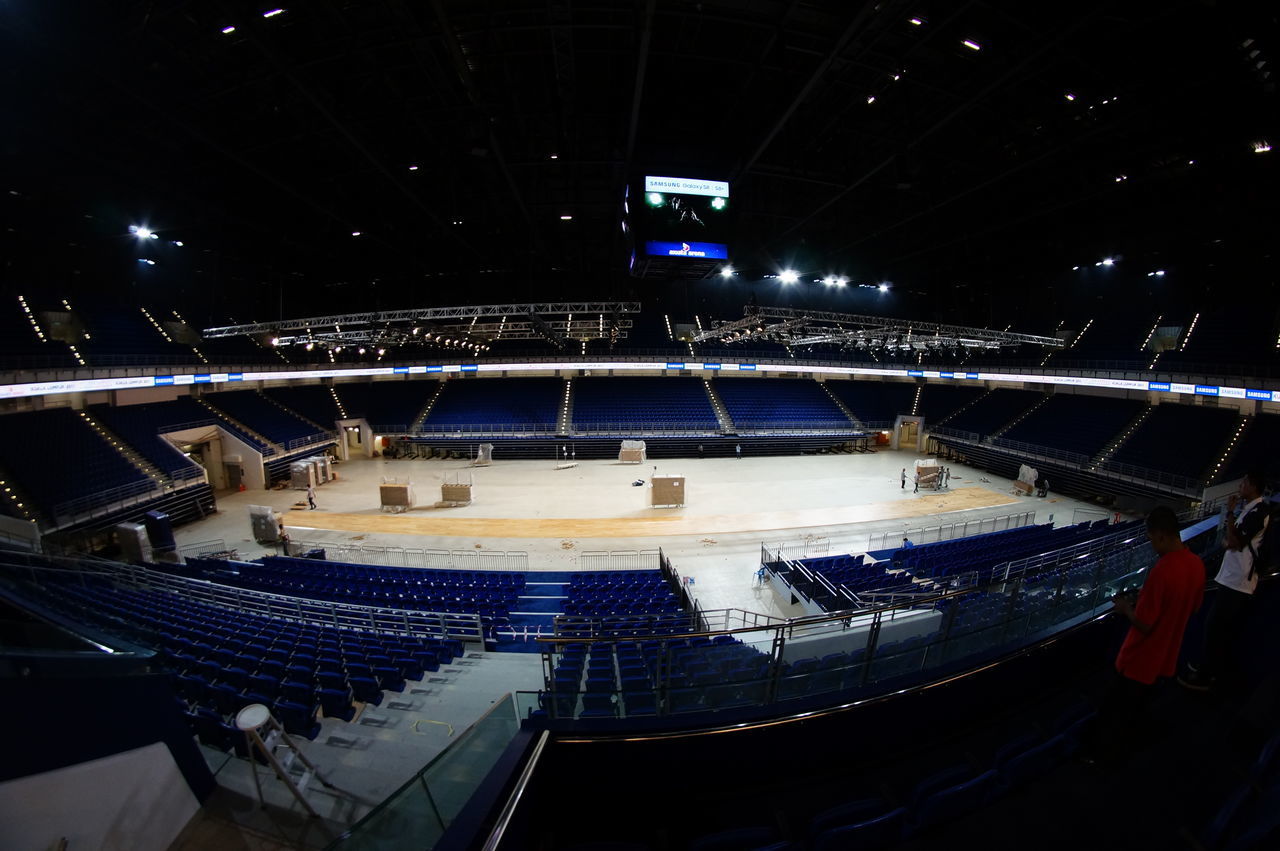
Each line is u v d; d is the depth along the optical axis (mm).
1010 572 11094
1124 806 2764
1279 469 21328
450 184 17453
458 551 18469
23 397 20688
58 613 7285
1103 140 14633
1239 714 3199
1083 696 4180
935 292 33938
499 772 2854
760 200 19234
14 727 3414
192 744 4941
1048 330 35469
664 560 17109
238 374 28766
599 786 3359
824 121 14891
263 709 4691
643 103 13992
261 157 14992
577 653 8469
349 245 23109
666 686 4586
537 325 22203
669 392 40250
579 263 28828
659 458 35219
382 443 36344
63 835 3676
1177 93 11852
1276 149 13523
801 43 11477
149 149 14367
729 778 3455
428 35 10812
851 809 2842
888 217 20516
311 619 10742
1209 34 10484
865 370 38125
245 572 15039
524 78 13461
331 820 4879
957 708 3891
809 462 34156
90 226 20172
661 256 12555
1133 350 30359
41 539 17047
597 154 16109
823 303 37781
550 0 10375
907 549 16625
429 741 6270
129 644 4879
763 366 38156
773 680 4637
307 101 12852
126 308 26609
